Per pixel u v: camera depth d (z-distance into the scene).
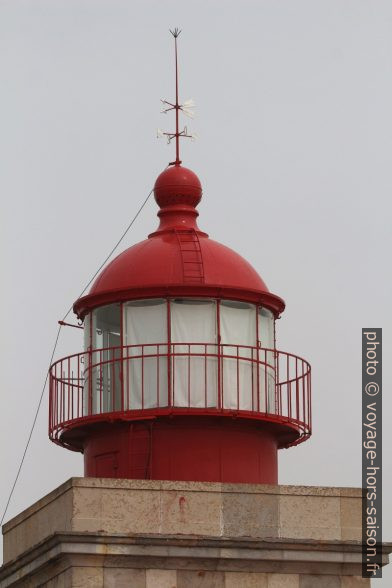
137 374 34.94
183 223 36.94
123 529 32.22
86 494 32.25
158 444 34.59
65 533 31.47
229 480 34.66
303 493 33.16
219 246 36.41
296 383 35.84
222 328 35.28
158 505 32.47
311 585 32.62
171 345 34.81
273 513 32.94
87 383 35.72
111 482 32.38
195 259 35.56
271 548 32.41
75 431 35.62
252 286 35.72
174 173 37.31
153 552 31.86
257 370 35.38
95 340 35.91
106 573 31.73
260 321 35.94
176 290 35.03
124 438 34.84
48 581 32.69
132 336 35.19
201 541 32.06
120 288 35.22
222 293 35.22
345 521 33.22
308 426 35.84
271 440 35.78
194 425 34.72
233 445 34.88
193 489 32.69
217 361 34.97
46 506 33.53
